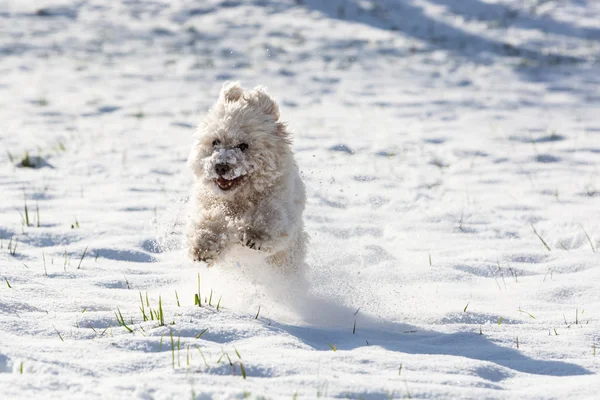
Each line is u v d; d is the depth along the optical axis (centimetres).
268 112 810
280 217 747
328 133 1938
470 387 537
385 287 883
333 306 805
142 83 2630
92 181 1419
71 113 2133
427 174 1563
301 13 3903
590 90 2684
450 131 2022
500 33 3650
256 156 767
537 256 1029
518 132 2002
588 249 1052
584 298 841
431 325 745
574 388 541
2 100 2264
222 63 2978
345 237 1130
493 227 1191
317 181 1470
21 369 528
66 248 970
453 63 3114
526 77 2897
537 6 4116
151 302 757
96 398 477
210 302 749
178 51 3173
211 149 780
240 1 4072
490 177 1541
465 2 4197
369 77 2830
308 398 498
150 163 1591
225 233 733
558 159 1694
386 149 1770
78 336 627
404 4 4134
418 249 1079
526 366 612
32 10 3766
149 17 3769
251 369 546
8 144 1711
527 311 798
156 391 491
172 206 1230
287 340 626
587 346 665
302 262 837
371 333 714
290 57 3111
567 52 3353
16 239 1005
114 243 1009
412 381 542
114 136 1867
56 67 2827
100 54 3073
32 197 1272
